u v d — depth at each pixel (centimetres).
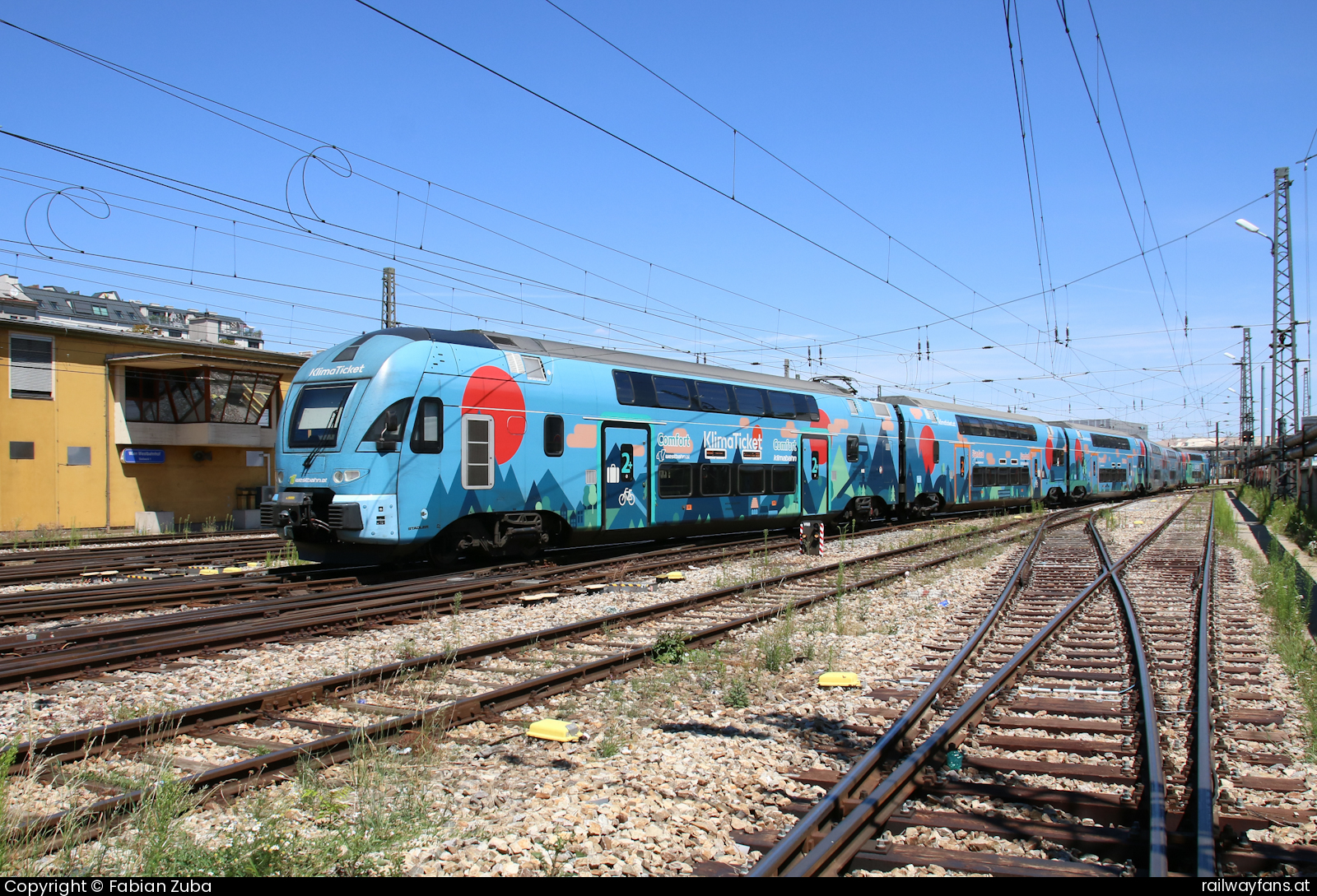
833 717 656
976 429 2939
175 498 2727
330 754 530
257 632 874
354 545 1312
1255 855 412
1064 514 3083
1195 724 571
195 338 3338
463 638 916
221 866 386
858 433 2261
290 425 1355
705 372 1823
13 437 2378
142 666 770
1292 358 2962
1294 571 1182
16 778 487
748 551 1731
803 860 381
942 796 493
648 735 606
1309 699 668
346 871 391
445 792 495
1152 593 1306
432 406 1313
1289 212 2977
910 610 1145
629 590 1266
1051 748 577
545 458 1465
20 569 1470
